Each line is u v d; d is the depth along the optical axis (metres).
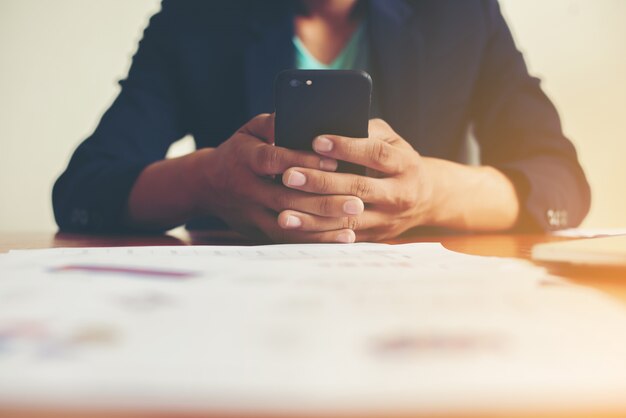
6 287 0.23
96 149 0.98
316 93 0.56
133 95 1.11
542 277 0.26
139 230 0.82
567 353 0.15
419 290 0.23
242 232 0.65
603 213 2.08
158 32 1.17
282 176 0.56
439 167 0.74
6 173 2.35
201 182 0.67
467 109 1.15
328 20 1.16
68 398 0.12
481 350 0.15
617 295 0.24
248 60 1.08
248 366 0.13
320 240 0.57
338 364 0.13
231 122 1.12
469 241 0.64
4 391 0.12
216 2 1.15
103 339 0.15
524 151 1.03
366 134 0.57
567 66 2.08
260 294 0.21
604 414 0.11
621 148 2.08
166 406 0.11
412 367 0.13
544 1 2.07
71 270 0.28
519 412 0.11
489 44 1.17
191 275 0.26
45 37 2.34
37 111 2.35
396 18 1.11
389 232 0.63
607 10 2.06
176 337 0.16
